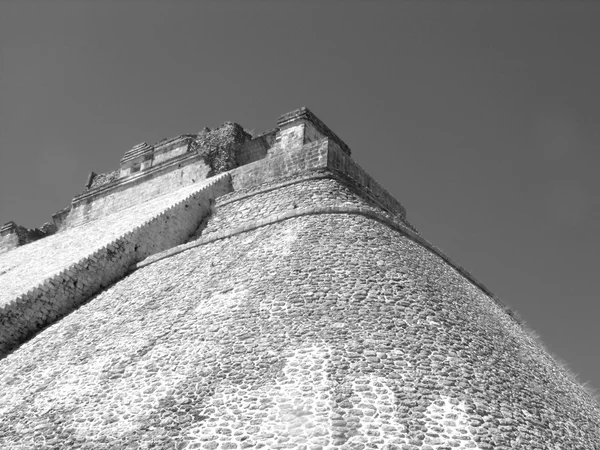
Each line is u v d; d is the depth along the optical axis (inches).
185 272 535.5
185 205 649.0
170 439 349.7
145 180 895.1
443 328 437.4
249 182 676.1
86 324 498.3
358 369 376.2
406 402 357.7
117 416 374.3
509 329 542.3
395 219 621.3
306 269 474.6
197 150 862.5
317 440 334.0
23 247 827.4
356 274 469.1
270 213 594.6
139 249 603.8
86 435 367.2
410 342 407.8
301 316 423.5
